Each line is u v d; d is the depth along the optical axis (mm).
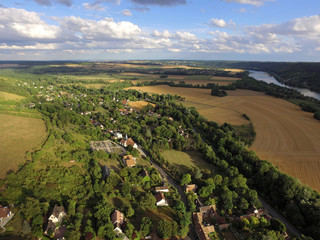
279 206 101125
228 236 82000
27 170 101312
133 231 75562
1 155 117750
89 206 86375
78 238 69125
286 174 111312
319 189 109688
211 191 104125
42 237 69312
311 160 136125
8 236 67188
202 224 86000
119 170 118125
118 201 92812
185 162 137250
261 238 74062
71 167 111750
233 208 97062
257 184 115188
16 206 79938
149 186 105625
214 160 135250
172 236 77875
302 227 87500
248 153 135625
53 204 84188
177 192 105688
